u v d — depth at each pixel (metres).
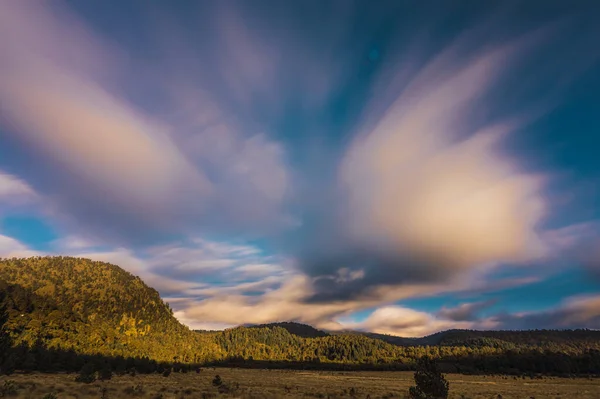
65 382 48.72
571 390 74.19
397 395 51.06
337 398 45.69
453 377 127.00
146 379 70.00
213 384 61.50
